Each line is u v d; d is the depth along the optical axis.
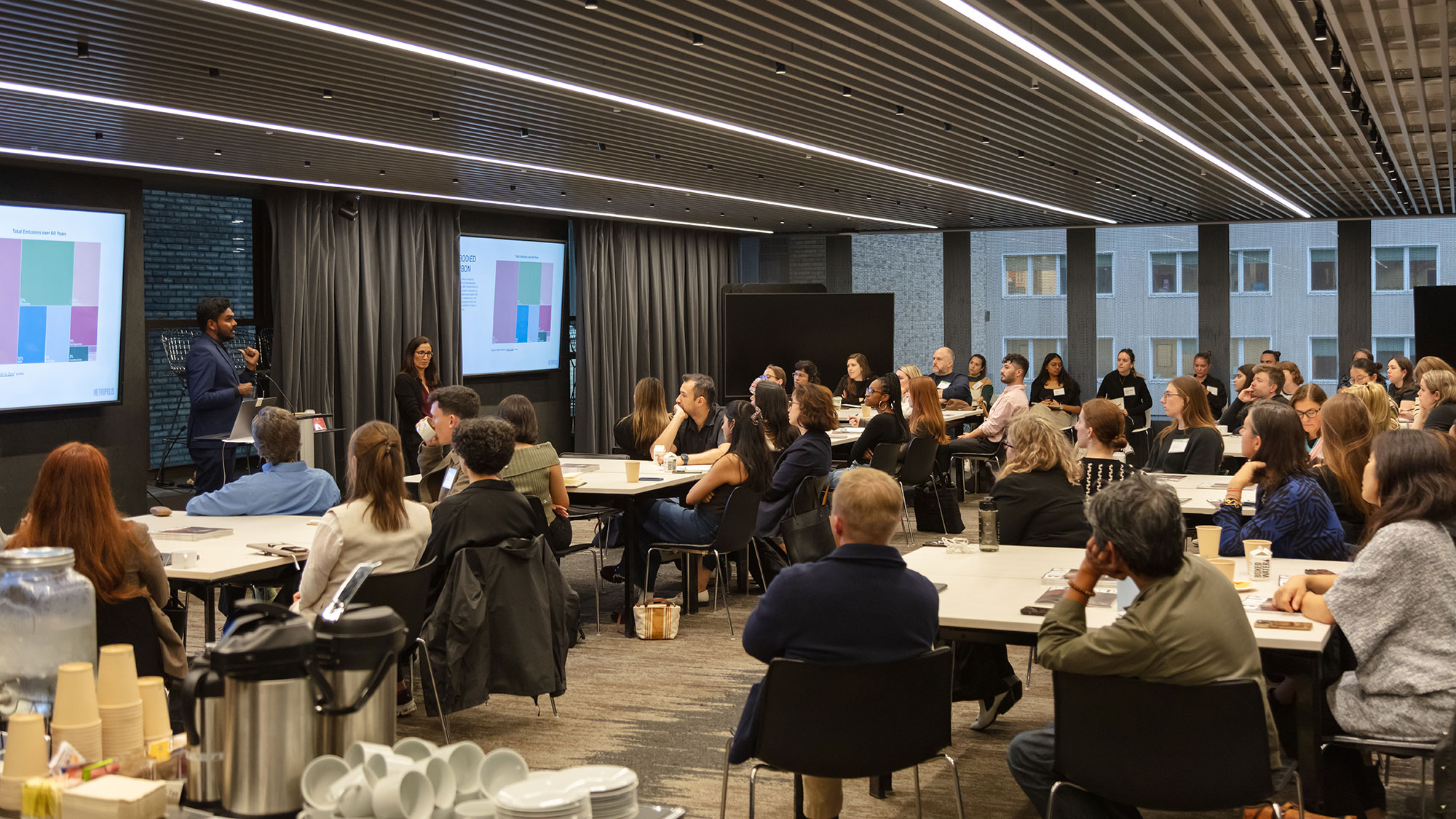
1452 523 3.02
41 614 2.17
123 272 8.69
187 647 5.55
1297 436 4.15
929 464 8.37
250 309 10.76
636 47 5.87
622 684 5.13
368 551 3.94
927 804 3.72
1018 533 4.54
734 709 4.75
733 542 5.91
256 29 5.26
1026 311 15.95
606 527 6.89
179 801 1.90
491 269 12.77
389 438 4.03
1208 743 2.48
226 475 8.27
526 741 4.36
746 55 6.21
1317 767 2.95
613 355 14.17
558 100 7.01
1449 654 2.85
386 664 1.92
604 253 13.98
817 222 14.90
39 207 8.05
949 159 9.77
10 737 1.88
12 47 5.42
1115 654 2.51
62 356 8.32
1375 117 8.09
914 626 2.78
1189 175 10.79
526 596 4.24
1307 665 2.95
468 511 4.24
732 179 10.66
